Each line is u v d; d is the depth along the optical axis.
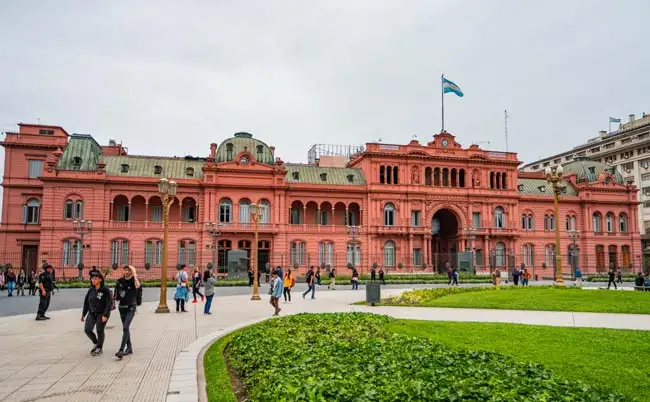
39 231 73.81
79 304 36.31
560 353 16.05
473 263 80.94
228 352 17.23
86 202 70.56
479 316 26.55
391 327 21.67
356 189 81.12
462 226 84.81
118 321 25.95
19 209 74.25
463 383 10.98
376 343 16.42
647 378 13.12
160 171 75.56
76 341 19.77
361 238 80.75
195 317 27.72
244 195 76.44
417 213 83.62
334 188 80.50
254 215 43.50
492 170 87.44
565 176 97.19
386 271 78.56
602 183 94.00
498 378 11.66
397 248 81.94
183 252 73.69
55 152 71.75
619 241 93.94
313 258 78.38
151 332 22.14
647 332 20.23
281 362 13.53
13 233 73.38
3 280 56.50
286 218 78.44
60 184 69.88
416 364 13.16
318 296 42.81
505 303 31.36
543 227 90.81
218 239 74.69
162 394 12.26
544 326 22.14
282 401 9.80
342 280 66.62
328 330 19.88
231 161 76.50
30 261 74.19
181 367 15.10
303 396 9.87
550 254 89.94
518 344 17.58
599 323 23.50
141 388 12.80
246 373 13.87
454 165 85.81
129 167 74.94
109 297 16.98
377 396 9.93
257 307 33.28
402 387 10.52
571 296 33.62
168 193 31.58
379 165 82.56
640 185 117.12
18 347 18.44
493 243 85.75
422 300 34.59
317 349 15.26
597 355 15.77
